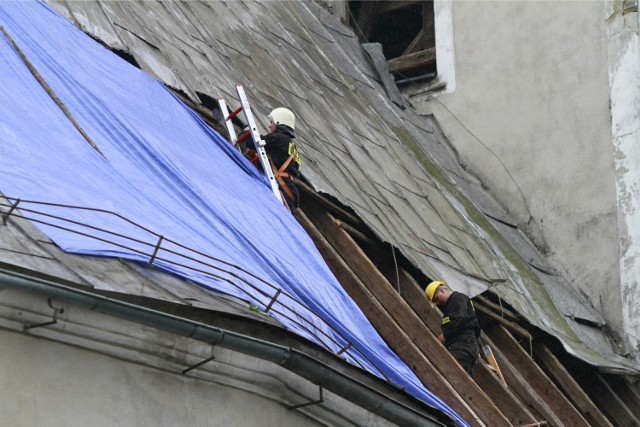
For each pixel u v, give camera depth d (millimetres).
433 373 18531
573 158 27453
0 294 11930
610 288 26375
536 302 24531
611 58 27422
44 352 12352
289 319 14977
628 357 25734
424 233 22953
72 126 15883
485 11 29312
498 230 26516
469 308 19844
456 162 28672
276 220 17625
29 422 12102
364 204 21641
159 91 18609
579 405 22797
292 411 14875
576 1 28109
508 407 20031
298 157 19672
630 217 26469
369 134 25438
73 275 12562
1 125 14617
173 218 15352
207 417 13789
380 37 36156
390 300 19500
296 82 24688
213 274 14359
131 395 13031
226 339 13234
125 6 20891
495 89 28797
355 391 14672
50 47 17422
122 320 12758
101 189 14758
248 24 25672
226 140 19188
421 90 29750
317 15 29797
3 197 13062
